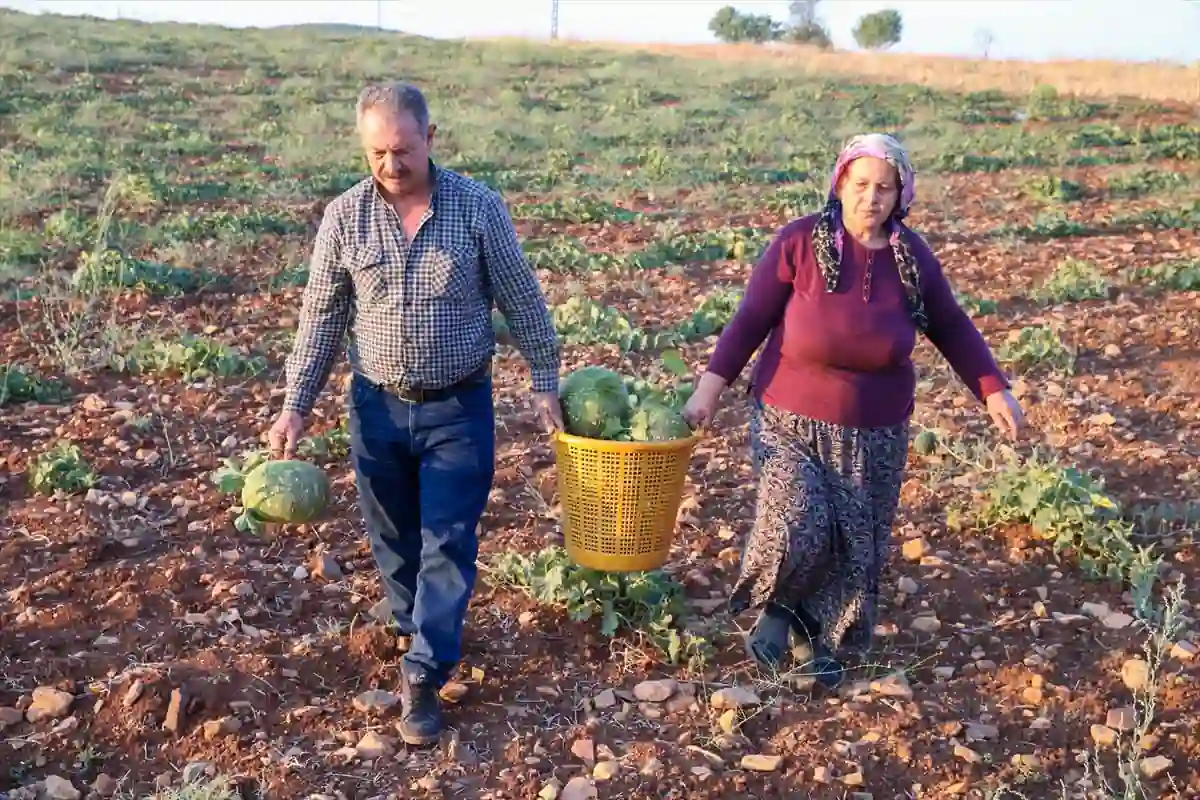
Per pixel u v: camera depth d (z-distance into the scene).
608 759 4.05
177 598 4.97
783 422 4.20
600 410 4.37
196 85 25.73
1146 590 4.98
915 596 5.17
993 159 18.77
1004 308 10.07
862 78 33.84
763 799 3.90
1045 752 4.15
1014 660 4.70
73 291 9.50
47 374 7.80
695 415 4.27
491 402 4.23
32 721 4.12
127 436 6.78
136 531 5.60
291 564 5.36
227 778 3.83
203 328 9.08
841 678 4.45
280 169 16.22
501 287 4.06
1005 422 4.21
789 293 4.16
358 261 3.91
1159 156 19.77
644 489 4.28
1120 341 8.96
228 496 6.02
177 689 4.21
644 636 4.73
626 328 9.09
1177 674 4.53
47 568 5.22
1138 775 4.01
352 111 22.53
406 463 4.23
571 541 4.49
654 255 11.75
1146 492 6.29
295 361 4.13
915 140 20.89
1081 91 29.92
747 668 4.59
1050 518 5.54
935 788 3.96
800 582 4.26
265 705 4.29
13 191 12.91
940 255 12.13
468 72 31.41
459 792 3.88
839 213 4.07
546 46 41.66
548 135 21.22
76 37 31.42
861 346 4.03
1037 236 13.23
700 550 5.59
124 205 13.33
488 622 4.87
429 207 3.88
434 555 4.11
